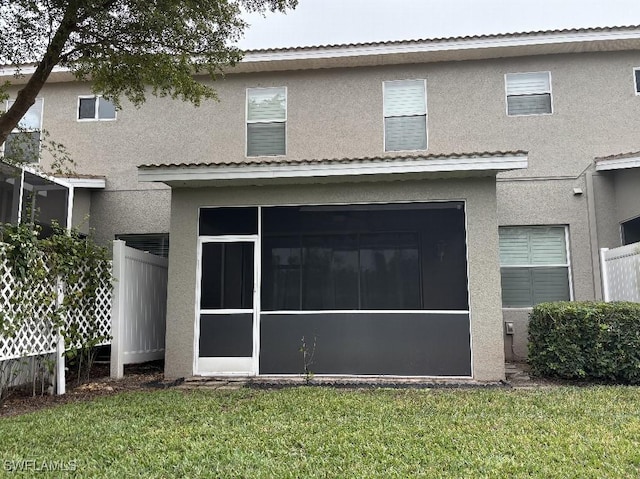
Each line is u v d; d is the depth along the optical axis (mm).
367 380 7355
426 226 7738
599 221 9445
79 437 4469
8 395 6328
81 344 7172
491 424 4812
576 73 9922
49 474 3586
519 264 9625
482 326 7328
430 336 7484
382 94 10359
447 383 7082
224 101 10688
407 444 4215
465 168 7082
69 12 6324
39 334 6402
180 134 10695
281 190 7914
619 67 9852
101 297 7738
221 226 8031
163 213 10484
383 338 7574
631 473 3535
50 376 6695
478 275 7418
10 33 6668
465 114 10062
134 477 3535
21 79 10828
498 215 9703
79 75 7875
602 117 9742
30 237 6051
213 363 7738
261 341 7746
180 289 7859
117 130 10836
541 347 7449
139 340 8711
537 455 3910
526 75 10070
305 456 3961
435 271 7625
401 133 10227
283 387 6941
